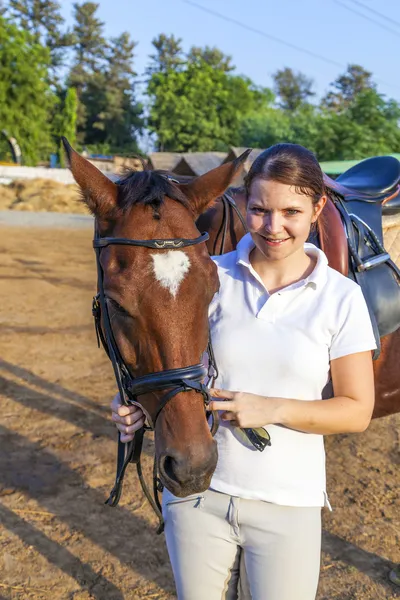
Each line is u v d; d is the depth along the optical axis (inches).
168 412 55.8
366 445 153.5
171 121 1811.0
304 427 54.8
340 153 1159.6
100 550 107.7
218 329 59.9
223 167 68.8
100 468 137.8
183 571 58.9
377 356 88.6
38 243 521.7
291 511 56.4
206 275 58.9
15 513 118.1
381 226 101.2
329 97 2925.7
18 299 311.0
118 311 58.6
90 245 529.0
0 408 170.6
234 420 54.5
